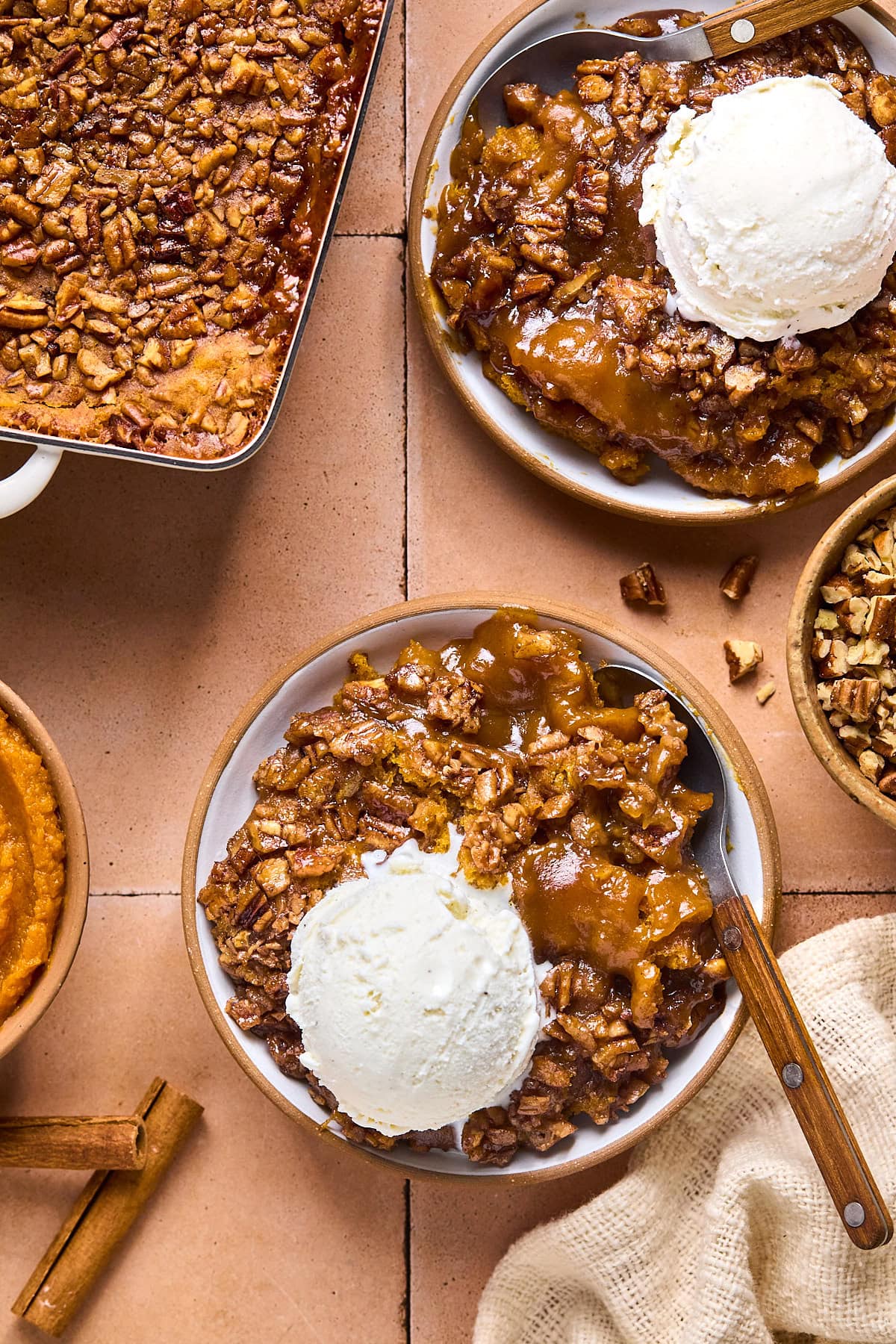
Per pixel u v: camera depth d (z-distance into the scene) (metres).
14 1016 0.75
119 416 0.74
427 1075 0.72
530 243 0.75
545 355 0.75
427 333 0.78
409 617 0.76
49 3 0.74
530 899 0.74
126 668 0.82
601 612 0.82
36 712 0.82
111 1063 0.81
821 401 0.76
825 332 0.75
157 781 0.82
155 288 0.74
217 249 0.74
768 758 0.81
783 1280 0.79
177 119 0.74
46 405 0.74
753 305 0.74
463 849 0.74
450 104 0.76
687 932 0.74
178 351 0.74
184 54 0.74
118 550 0.82
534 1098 0.74
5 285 0.74
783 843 0.81
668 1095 0.76
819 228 0.73
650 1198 0.78
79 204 0.74
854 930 0.79
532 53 0.76
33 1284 0.80
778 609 0.81
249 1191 0.82
